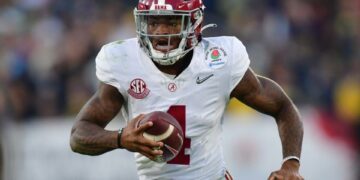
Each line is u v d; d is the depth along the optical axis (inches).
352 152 1008.2
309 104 1032.8
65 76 1045.8
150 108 443.2
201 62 444.5
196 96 443.2
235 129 959.0
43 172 965.2
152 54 432.5
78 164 957.2
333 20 1219.9
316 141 990.4
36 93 1038.4
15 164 948.0
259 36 1135.0
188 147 447.5
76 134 433.7
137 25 435.2
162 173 454.0
